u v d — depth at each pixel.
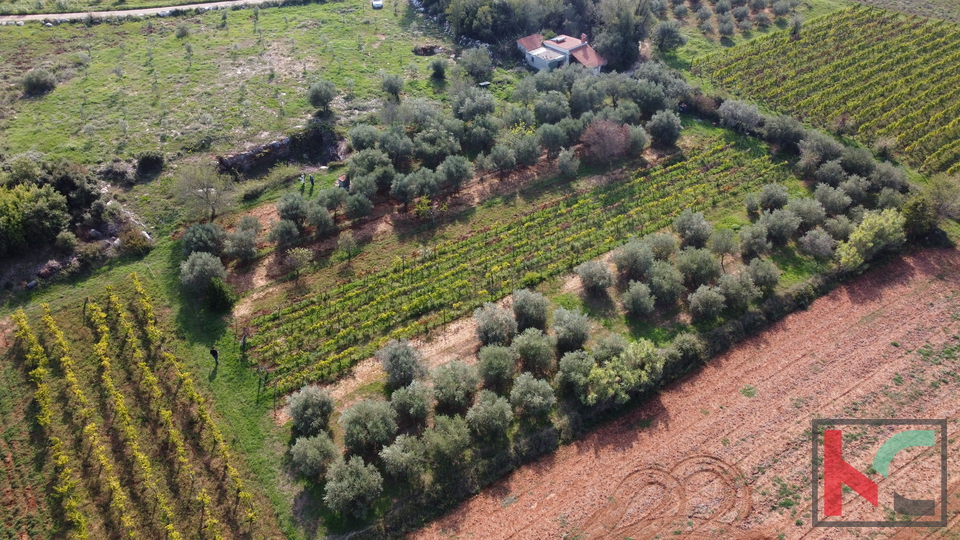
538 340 49.59
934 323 56.03
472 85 84.62
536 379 49.06
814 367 51.81
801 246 63.06
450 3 101.00
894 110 84.38
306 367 50.16
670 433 46.66
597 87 80.75
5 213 54.53
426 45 97.25
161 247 59.50
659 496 42.56
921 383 50.56
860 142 79.69
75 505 39.53
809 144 73.31
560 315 52.19
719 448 45.62
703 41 103.38
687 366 51.31
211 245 57.19
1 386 46.81
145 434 44.41
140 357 48.44
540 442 45.16
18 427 44.47
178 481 42.06
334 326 53.38
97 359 48.97
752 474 43.97
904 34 104.62
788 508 41.97
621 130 73.44
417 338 53.06
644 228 65.25
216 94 79.31
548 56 92.06
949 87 90.38
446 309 55.69
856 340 54.28
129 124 71.94
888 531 40.78
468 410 45.53
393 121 76.00
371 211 64.94
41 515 40.12
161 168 66.75
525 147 70.50
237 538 39.72
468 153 74.94
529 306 53.09
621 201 68.88
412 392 45.84
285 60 89.00
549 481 43.53
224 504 41.25
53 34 89.25
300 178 69.50
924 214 63.12
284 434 45.62
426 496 41.88
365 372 50.22
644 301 53.94
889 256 62.66
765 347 53.59
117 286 55.28
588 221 65.94
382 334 53.25
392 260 60.16
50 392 46.44
